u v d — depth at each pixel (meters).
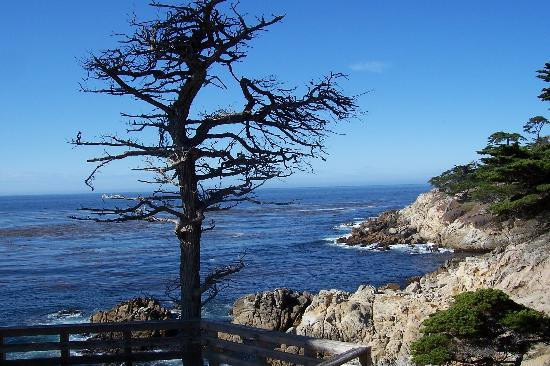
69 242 74.25
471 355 16.50
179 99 9.47
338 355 6.61
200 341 9.05
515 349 16.50
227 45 8.96
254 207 155.38
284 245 66.00
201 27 9.05
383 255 57.69
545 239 26.73
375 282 43.22
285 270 48.41
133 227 97.62
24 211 168.12
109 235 83.19
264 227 91.06
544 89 28.70
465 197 66.88
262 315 29.28
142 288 41.41
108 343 8.86
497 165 27.33
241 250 61.12
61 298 38.16
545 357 16.94
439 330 16.80
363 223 81.94
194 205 9.42
